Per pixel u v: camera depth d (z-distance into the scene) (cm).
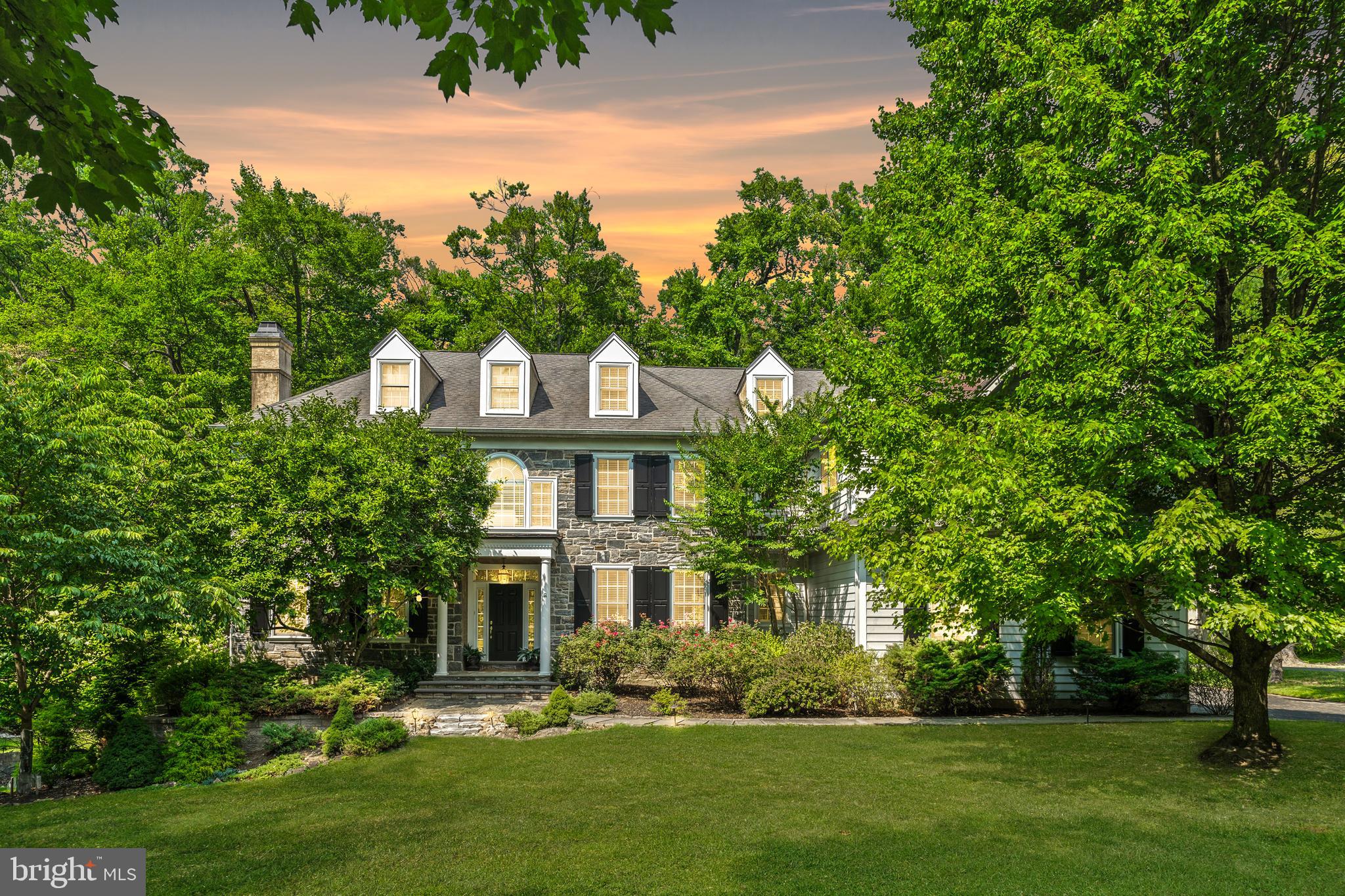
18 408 1309
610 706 1914
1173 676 1914
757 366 2659
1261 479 1219
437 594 2141
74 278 3572
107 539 1365
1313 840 974
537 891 828
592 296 4431
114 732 1598
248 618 1836
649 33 446
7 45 419
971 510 1147
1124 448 1084
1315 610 1027
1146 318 991
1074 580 1123
